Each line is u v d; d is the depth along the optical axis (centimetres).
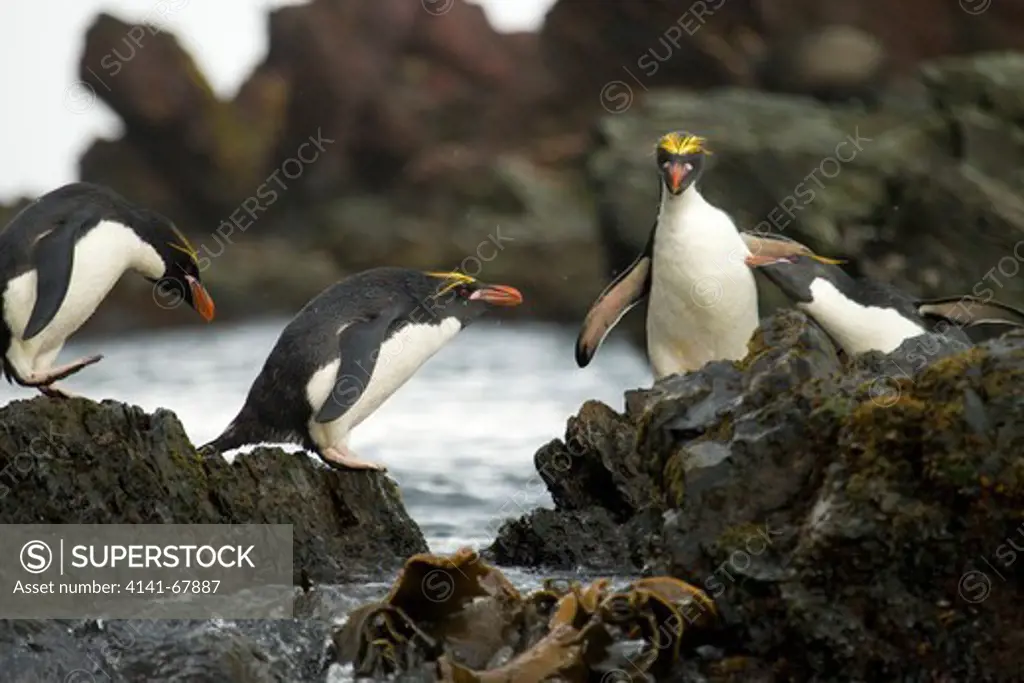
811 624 861
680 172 1458
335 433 1209
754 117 3409
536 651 878
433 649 923
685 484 926
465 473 1814
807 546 870
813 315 1503
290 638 943
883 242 2844
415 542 1177
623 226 3238
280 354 1205
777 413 926
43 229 1279
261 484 1121
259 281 5066
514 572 1127
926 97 4362
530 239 4906
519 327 4597
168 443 1091
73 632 927
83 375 3362
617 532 1165
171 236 1369
